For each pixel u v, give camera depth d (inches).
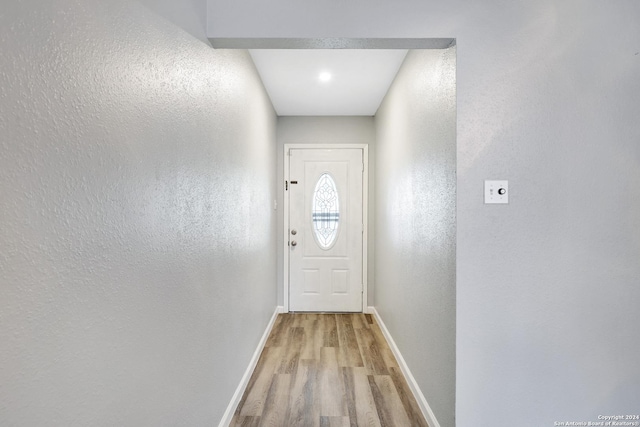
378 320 152.6
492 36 65.1
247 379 98.8
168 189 49.3
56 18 29.0
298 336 137.2
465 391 65.1
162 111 47.4
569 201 65.4
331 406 88.0
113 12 36.6
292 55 105.3
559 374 65.6
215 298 70.4
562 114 65.3
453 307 66.7
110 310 36.2
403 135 109.1
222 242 74.8
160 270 47.1
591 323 65.6
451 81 67.5
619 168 65.5
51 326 28.6
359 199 167.8
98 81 34.3
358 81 125.8
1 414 24.5
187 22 56.1
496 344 65.1
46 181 28.1
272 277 151.9
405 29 65.2
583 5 65.6
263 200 127.2
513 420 65.5
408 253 102.1
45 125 27.9
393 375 105.0
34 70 26.9
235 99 85.4
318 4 65.4
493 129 64.9
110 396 36.2
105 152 35.3
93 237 33.6
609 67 65.6
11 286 25.1
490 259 65.1
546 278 65.3
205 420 65.0
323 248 167.9
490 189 64.7
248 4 65.2
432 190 79.9
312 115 166.7
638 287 65.6
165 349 48.6
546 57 65.2
